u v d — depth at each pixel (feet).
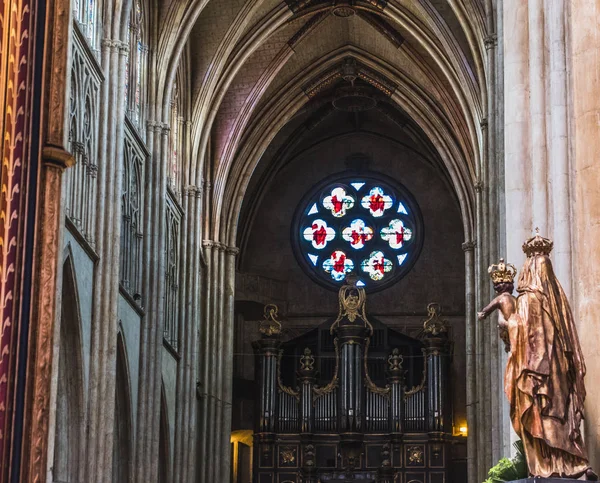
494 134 106.93
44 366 62.80
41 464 61.77
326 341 162.09
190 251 133.28
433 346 157.07
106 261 94.22
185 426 128.36
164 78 117.91
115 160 96.58
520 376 45.11
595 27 52.90
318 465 156.76
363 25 144.25
